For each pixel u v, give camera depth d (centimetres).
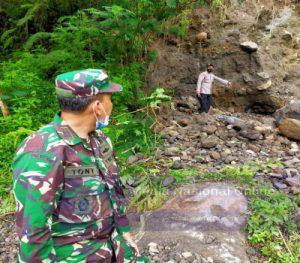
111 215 196
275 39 988
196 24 982
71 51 688
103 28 684
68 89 177
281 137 638
